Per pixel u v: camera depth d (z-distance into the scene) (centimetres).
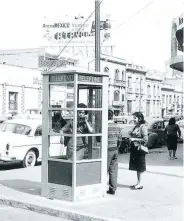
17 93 3956
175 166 1380
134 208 756
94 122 877
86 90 895
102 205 777
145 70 7269
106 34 5372
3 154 1345
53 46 5431
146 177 1122
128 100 6825
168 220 671
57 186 823
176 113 8581
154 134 2209
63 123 851
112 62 6300
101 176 849
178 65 1603
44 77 848
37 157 1445
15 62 4981
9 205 820
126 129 2044
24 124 1469
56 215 739
